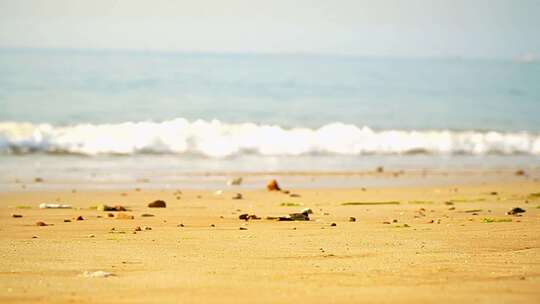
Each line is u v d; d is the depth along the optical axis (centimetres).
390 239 4644
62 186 7644
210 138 11088
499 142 11906
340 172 9075
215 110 13825
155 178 8331
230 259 3994
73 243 4453
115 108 13412
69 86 15512
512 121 14100
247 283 3406
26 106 13200
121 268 3747
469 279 3512
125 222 5359
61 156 9769
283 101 15250
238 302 3052
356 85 18000
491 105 16050
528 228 5081
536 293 3238
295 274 3616
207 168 9188
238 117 13262
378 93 16988
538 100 16950
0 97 14050
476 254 4159
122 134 11025
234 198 6950
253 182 8194
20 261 3903
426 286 3356
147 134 11050
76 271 3672
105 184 7831
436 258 4041
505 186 8150
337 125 12362
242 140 11094
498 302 3075
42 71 17425
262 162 9788
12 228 5038
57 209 6084
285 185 8006
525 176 9138
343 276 3572
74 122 11938
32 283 3388
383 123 13375
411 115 14400
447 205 6512
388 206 6444
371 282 3441
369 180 8506
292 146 10950
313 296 3156
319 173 8962
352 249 4303
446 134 12238
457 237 4716
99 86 15725
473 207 6353
